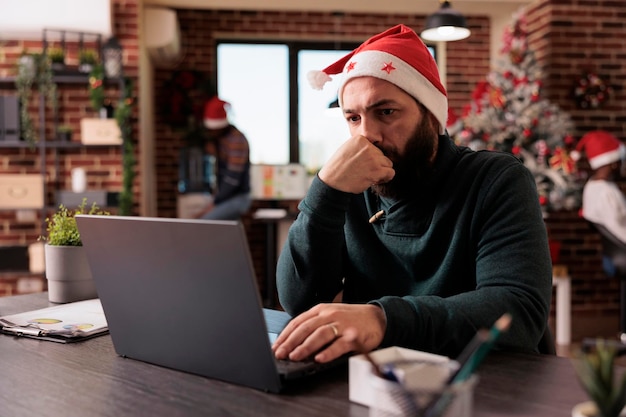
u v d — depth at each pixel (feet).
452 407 2.09
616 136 17.62
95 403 2.87
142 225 3.18
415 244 4.76
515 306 3.80
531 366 3.34
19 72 15.17
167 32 17.79
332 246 4.55
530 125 15.37
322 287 4.70
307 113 21.67
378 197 4.98
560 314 15.92
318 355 3.13
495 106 15.80
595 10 17.56
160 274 3.21
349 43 21.54
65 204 15.39
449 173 4.69
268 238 19.35
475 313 3.62
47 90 15.31
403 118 4.49
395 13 21.31
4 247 15.29
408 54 4.53
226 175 16.90
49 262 5.19
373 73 4.42
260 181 20.58
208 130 17.44
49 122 15.97
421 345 3.51
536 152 15.34
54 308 4.79
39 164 16.06
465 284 4.69
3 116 15.31
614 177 15.49
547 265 4.16
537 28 18.19
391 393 2.12
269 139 21.65
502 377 3.15
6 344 3.93
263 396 2.92
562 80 17.52
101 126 15.51
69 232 5.24
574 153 15.55
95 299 5.18
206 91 20.42
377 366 2.41
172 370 3.34
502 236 4.27
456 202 4.58
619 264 14.07
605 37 17.61
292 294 4.75
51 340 3.99
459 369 2.22
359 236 5.08
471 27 21.40
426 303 3.59
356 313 3.38
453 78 21.40
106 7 15.44
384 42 4.61
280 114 21.61
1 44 15.87
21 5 15.10
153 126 20.43
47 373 3.32
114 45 15.67
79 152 16.14
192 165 20.18
